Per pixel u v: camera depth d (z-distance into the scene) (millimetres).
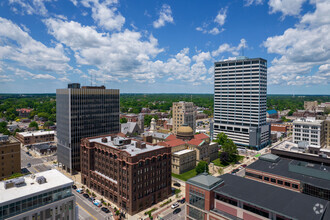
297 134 184500
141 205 91750
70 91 127562
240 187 70250
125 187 90062
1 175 120625
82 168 118625
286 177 86250
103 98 143500
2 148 120812
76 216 69812
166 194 103625
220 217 65000
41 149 171125
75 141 131625
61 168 142500
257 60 188125
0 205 54781
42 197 62250
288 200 61969
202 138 166750
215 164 155125
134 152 94000
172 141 147875
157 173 98938
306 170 86812
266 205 59094
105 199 101062
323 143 190250
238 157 168625
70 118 128500
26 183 66750
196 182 71125
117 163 94250
